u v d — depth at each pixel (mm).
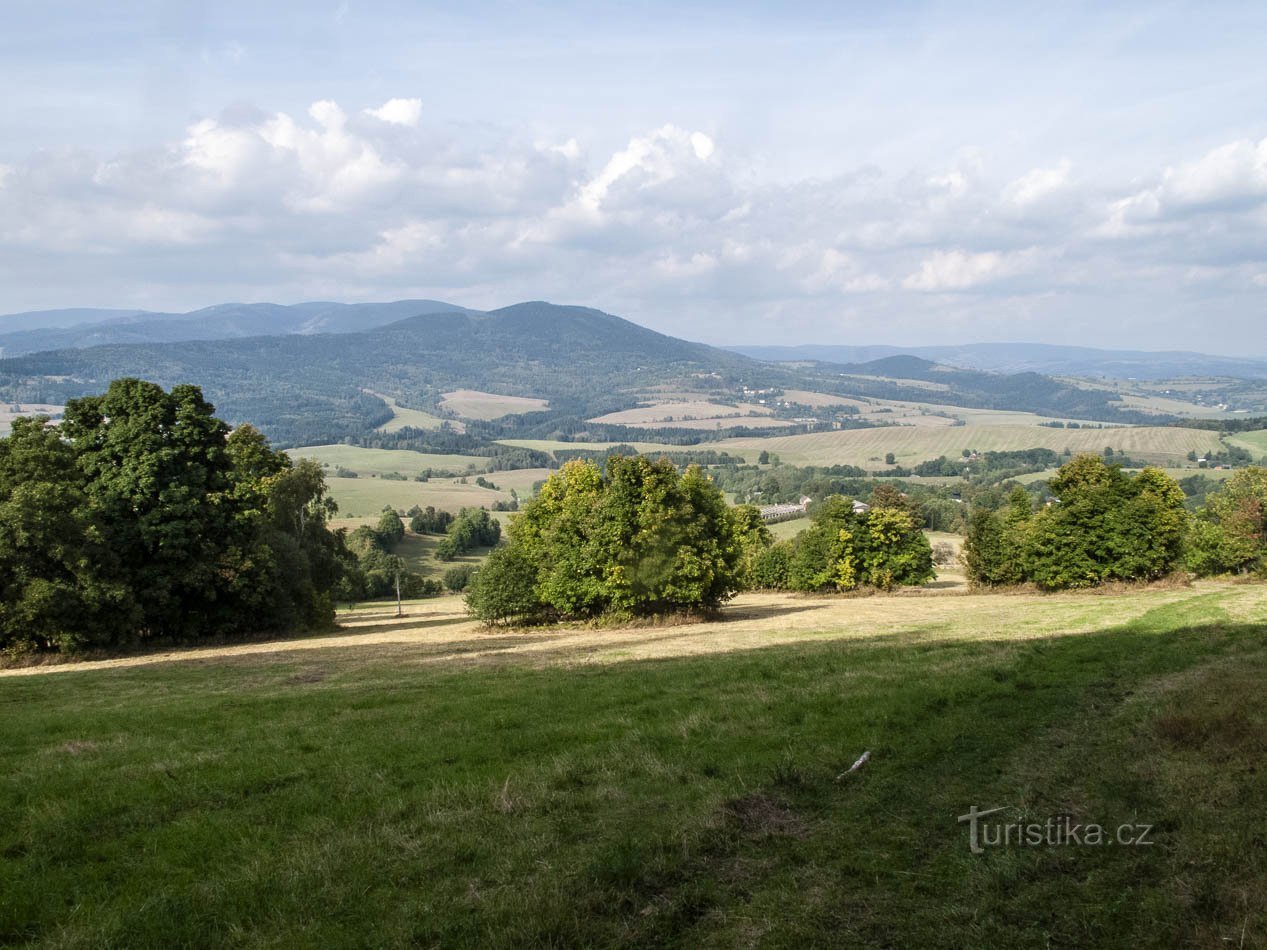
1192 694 15562
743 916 7961
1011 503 72438
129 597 39750
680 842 9570
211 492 46531
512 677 23656
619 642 34969
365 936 7723
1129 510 54656
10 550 36250
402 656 33719
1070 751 12703
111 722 18266
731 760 12805
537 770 12555
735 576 48656
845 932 7613
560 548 46000
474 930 7746
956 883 8484
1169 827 9641
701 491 48750
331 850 9633
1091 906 7906
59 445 44250
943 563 112562
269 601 47906
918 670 20188
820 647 27438
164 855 9750
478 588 46875
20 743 16266
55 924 8156
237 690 24562
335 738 15359
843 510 72875
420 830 10297
